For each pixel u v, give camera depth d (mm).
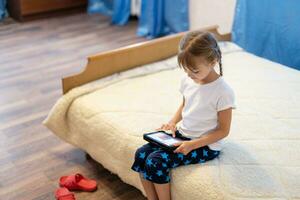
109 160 1902
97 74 2242
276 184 1446
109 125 1865
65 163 2188
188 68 1457
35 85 3105
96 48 3893
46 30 4375
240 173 1502
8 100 2863
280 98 2078
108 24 4633
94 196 1929
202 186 1465
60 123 2107
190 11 3859
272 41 2871
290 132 1778
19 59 3592
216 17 3576
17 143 2363
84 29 4449
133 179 1784
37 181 2037
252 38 3000
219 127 1533
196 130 1573
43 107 2779
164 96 2111
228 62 2553
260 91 2156
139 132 1783
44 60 3584
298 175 1496
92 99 2053
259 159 1588
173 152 1536
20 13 4551
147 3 4137
